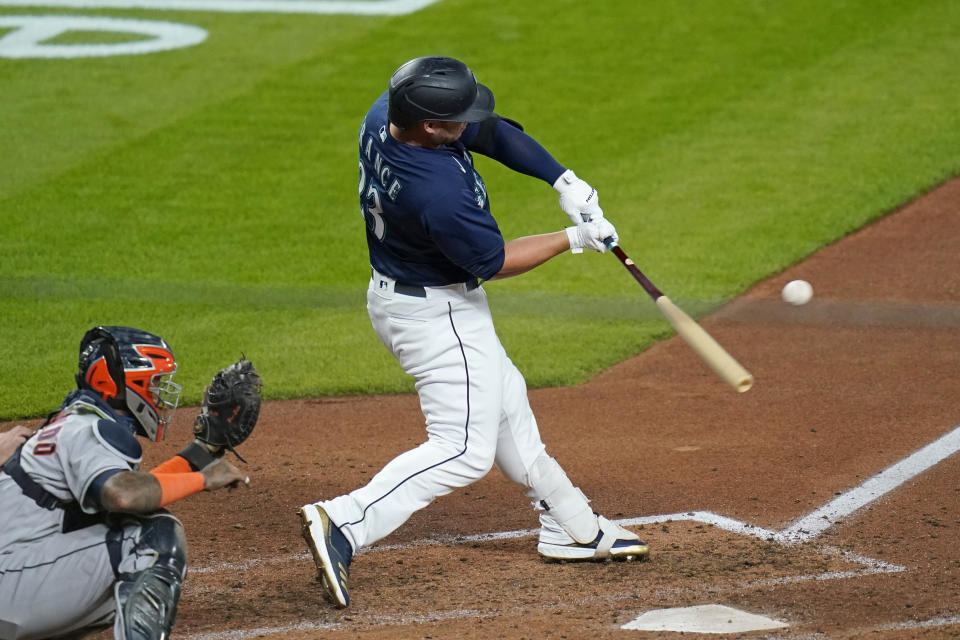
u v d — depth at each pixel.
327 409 26.38
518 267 16.52
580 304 32.34
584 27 54.19
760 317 30.83
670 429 24.42
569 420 25.30
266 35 54.47
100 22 56.50
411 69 15.50
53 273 34.16
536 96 47.56
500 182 41.47
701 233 36.62
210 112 46.56
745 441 23.50
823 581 17.00
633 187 40.19
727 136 43.91
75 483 12.95
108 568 13.41
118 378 13.82
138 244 36.25
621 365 28.58
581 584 17.28
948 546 18.22
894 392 25.69
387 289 16.73
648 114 45.94
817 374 27.06
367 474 22.58
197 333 30.55
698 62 50.44
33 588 13.25
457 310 16.64
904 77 48.22
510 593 16.98
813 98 46.78
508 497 21.42
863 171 40.56
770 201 38.66
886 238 35.81
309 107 46.88
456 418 16.75
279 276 34.22
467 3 57.25
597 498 21.05
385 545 19.28
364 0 58.66
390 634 15.34
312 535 16.22
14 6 58.66
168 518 13.95
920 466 21.67
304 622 16.03
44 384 27.50
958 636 14.52
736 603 16.22
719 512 20.14
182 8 58.19
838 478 21.34
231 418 14.45
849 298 31.72
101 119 46.00
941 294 31.56
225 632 15.71
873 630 14.93
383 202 16.08
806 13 55.03
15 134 44.56
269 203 39.34
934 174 40.03
